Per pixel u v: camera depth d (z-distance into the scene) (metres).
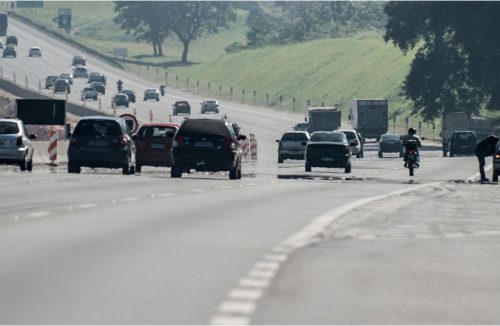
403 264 34.25
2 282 28.17
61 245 36.88
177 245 37.62
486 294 28.08
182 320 22.77
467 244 41.34
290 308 24.81
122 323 22.33
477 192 78.06
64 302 25.08
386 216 54.31
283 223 47.53
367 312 24.66
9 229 42.28
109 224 44.91
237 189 74.50
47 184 74.06
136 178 86.00
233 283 28.53
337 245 39.31
